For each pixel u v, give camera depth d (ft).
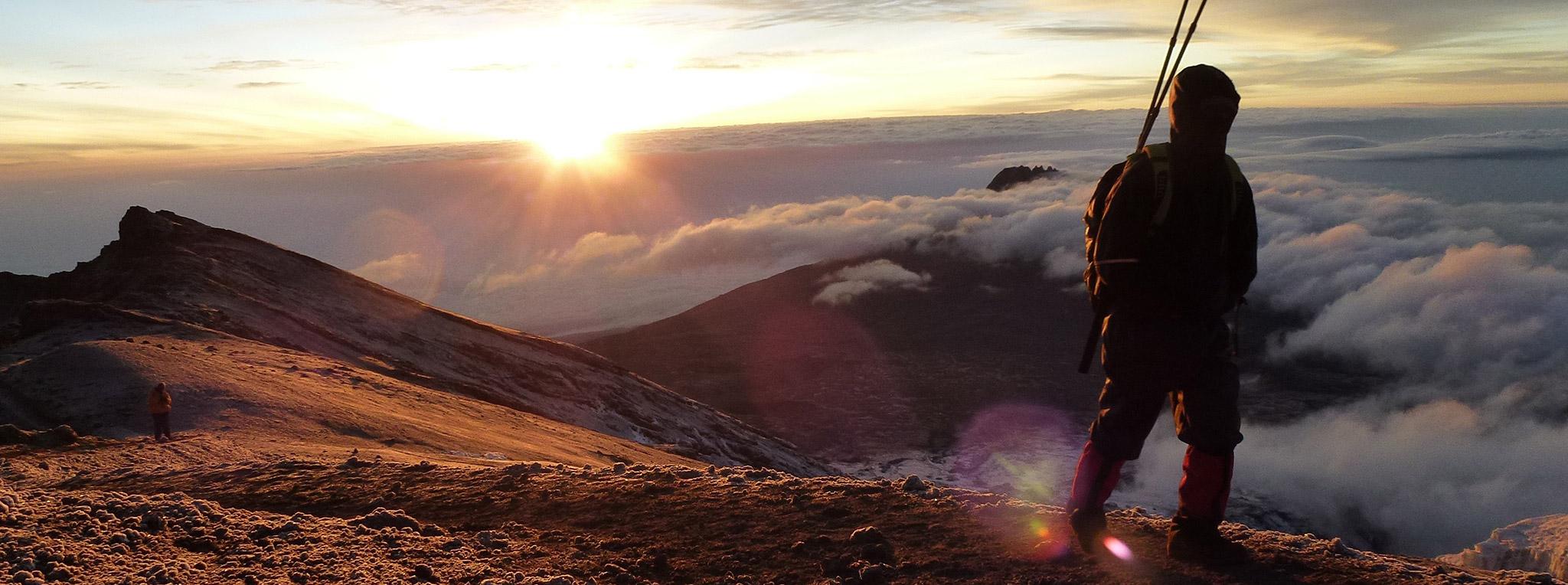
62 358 116.26
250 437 84.07
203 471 32.68
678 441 247.70
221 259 254.68
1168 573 13.58
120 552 15.76
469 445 102.63
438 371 235.20
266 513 19.38
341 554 16.11
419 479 24.08
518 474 23.36
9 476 55.98
